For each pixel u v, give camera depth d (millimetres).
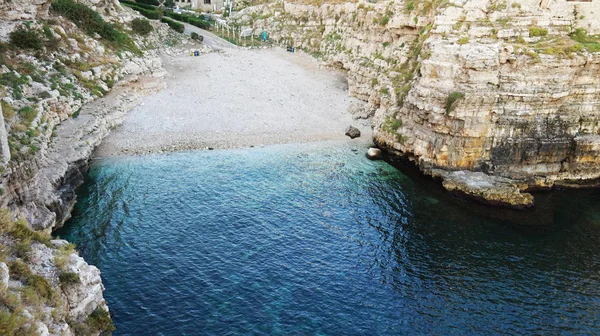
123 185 44844
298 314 29672
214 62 81812
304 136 59000
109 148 52062
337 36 87938
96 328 23906
